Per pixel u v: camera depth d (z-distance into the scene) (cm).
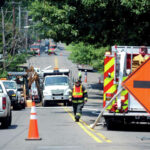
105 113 4347
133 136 3869
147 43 7238
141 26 6912
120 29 7019
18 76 9662
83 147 3100
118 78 4378
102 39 8269
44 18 7619
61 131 4222
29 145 3222
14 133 4069
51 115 6488
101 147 3105
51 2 7188
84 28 7188
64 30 7431
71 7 6806
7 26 13975
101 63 14912
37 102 10288
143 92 3222
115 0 6303
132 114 4303
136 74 3231
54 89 9281
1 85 4669
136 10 6294
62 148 3048
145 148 3072
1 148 3084
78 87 5322
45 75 10100
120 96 4322
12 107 8731
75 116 5306
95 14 6731
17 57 13488
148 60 3231
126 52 4400
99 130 4388
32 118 3556
